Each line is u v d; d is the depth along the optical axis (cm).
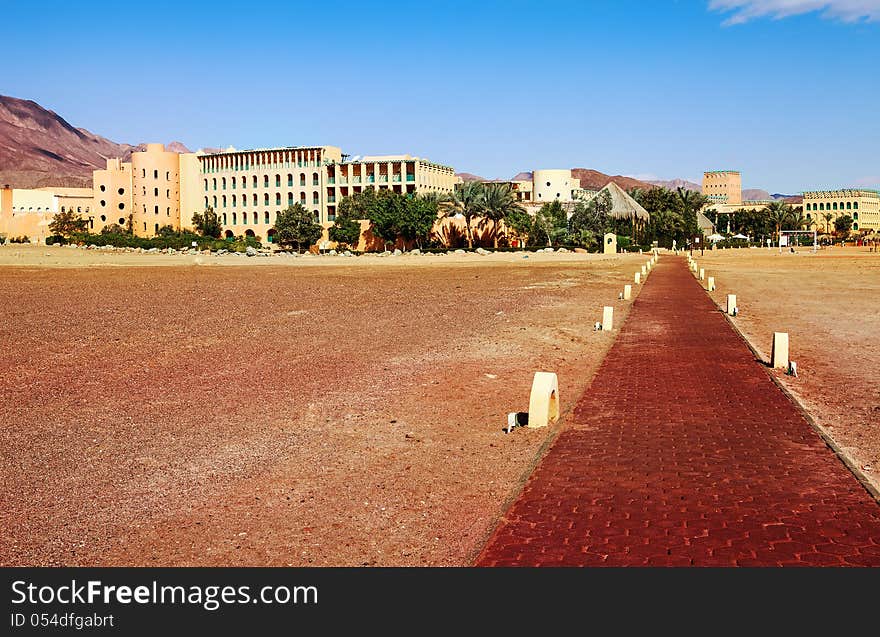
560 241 11069
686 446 965
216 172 13688
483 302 3048
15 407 1188
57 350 1745
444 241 11338
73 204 14838
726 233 17775
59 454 941
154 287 3766
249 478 859
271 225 13350
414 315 2541
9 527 720
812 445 963
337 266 6431
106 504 777
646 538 676
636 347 1872
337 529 717
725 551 648
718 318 2545
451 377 1466
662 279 4825
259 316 2481
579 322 2389
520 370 1550
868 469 875
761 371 1509
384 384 1391
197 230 13125
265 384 1380
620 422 1100
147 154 13388
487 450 970
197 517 745
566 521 718
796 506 746
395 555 662
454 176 14675
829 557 634
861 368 1556
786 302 3172
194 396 1277
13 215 13688
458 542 686
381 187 12850
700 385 1372
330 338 1980
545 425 1076
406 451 968
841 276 5078
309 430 1066
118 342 1877
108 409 1179
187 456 938
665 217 13888
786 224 17250
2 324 2220
